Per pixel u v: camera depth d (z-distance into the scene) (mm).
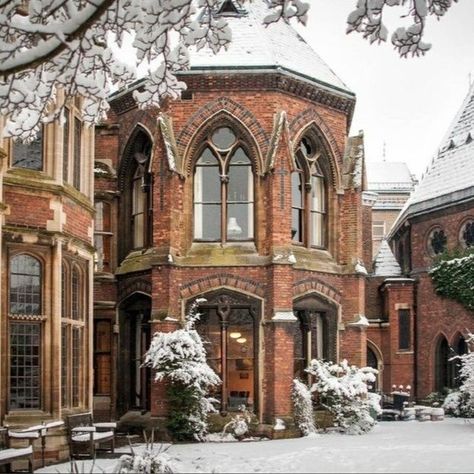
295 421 22641
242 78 23641
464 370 29156
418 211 37000
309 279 24078
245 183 23922
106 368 25109
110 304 25031
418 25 10758
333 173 25344
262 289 23156
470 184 34594
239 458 17203
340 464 16047
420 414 30500
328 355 24609
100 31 10922
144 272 24234
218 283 23312
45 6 9602
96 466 15789
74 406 19188
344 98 25531
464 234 35000
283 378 22625
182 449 19500
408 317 36719
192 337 22297
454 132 39250
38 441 17078
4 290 16969
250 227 23828
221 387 23125
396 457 17156
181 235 23578
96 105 12695
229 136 24062
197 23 11703
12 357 17172
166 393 22484
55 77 10789
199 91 23797
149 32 10781
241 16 25578
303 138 24750
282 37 25797
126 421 23953
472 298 33594
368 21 10719
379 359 37156
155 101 12281
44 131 18062
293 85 24062
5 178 17109
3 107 10391
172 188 23297
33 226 17562
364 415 23422
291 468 15477
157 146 23609
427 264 36750
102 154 25844
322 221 25312
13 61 8906
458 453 17938
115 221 25594
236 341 23406
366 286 38406
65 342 18656
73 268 19312
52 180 17953
